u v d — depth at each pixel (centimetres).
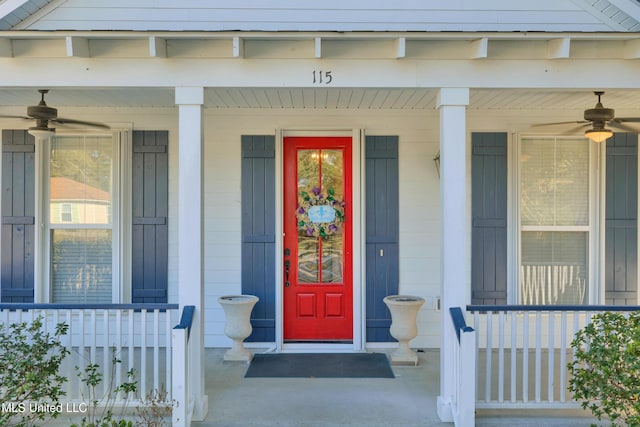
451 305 370
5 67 363
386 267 545
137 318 542
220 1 416
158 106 519
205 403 373
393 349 543
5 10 386
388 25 416
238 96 454
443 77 370
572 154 548
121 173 535
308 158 550
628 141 541
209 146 543
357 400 402
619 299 541
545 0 412
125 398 375
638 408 287
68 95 452
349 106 512
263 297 543
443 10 416
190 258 367
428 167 545
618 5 400
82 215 541
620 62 369
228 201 545
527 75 370
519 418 366
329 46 365
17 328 358
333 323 548
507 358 517
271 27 416
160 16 415
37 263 532
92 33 344
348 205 549
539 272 550
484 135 542
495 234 541
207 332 545
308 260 549
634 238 542
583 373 326
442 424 359
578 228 545
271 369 479
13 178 536
